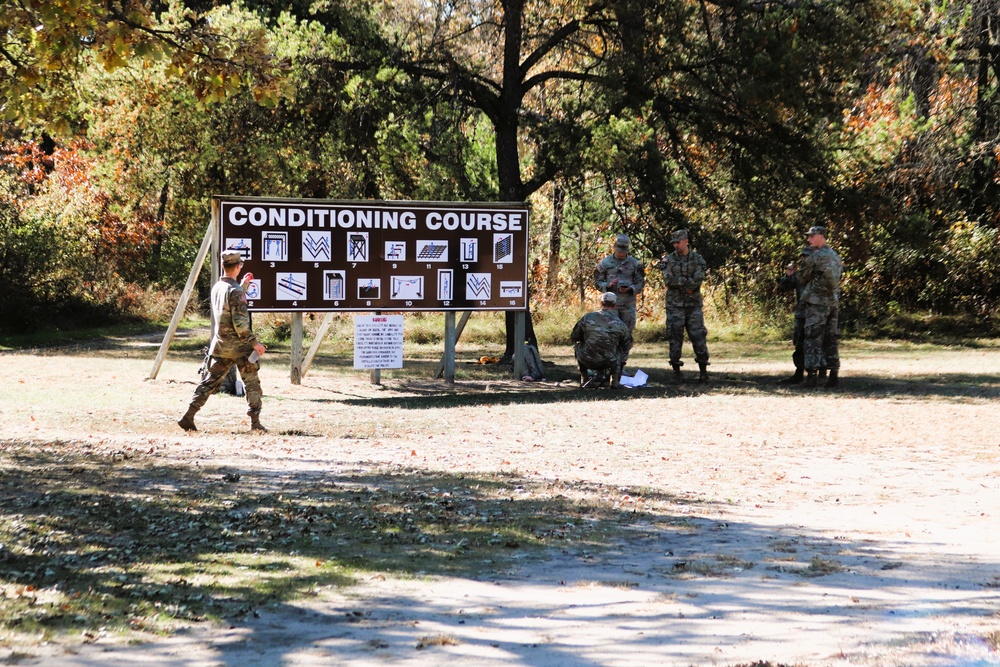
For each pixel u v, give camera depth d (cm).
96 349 2581
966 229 3428
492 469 959
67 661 411
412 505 766
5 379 1638
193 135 2281
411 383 1822
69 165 3934
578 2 2178
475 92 2269
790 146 2161
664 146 2427
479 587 555
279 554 621
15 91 1096
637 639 453
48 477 829
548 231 4244
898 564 592
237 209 1669
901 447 1111
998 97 3544
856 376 1969
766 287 3306
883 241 3219
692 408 1459
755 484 895
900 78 3559
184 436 1138
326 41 2123
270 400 1530
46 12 960
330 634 466
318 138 2194
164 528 673
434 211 1772
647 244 2289
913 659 393
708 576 576
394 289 1762
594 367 1772
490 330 3044
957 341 3062
